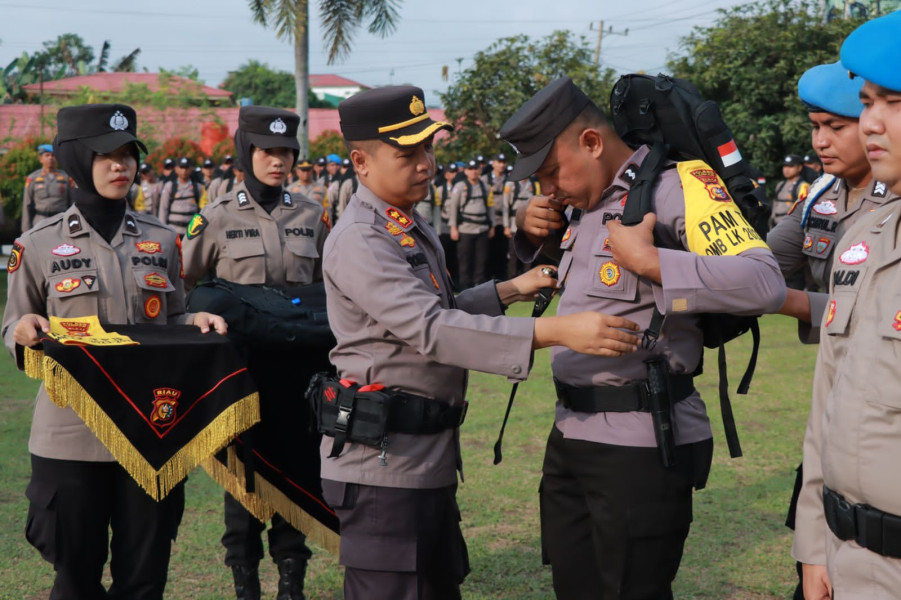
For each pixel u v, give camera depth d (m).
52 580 3.58
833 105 2.57
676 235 2.28
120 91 25.38
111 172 2.87
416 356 2.39
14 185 18.06
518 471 4.90
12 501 4.41
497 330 2.21
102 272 2.91
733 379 7.27
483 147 18.97
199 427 2.81
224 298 3.31
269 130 3.71
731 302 2.12
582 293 2.41
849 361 1.81
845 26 15.27
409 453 2.39
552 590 3.52
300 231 3.84
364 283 2.32
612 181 2.39
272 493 3.35
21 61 38.38
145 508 2.81
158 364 2.75
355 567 2.41
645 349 2.31
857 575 1.78
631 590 2.38
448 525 2.55
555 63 18.98
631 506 2.33
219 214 3.78
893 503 1.70
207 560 3.83
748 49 15.40
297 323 3.28
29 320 2.72
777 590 3.50
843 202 2.80
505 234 14.02
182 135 23.70
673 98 2.28
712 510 4.35
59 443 2.75
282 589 3.49
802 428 5.77
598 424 2.38
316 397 2.49
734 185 2.26
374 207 2.43
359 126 2.38
